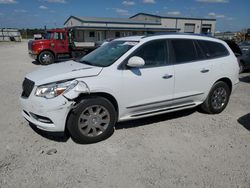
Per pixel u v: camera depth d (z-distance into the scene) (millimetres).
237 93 7902
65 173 3363
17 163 3570
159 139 4395
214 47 5574
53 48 15633
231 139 4473
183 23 52375
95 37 38250
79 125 4020
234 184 3197
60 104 3811
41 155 3791
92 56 5055
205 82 5320
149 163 3635
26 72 11898
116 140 4320
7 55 21422
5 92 7559
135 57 4215
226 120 5402
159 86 4652
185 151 4000
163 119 5355
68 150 3955
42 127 3973
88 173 3373
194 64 5102
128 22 43844
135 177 3305
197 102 5414
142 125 4992
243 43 13492
